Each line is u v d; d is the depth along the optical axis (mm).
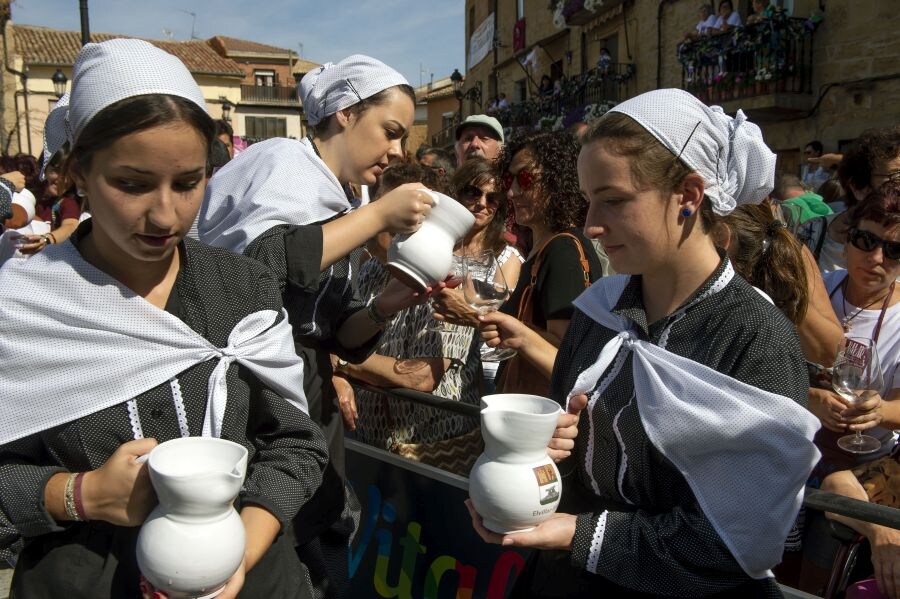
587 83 17312
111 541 1415
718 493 1415
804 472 1378
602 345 1684
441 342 2861
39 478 1330
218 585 1296
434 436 2865
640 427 1521
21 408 1369
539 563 1795
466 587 2395
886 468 2275
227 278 1554
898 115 10500
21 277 1405
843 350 2332
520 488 1449
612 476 1602
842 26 11188
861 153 3449
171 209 1306
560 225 2820
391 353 2965
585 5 17438
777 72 11641
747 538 1387
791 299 2309
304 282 1924
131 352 1409
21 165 7520
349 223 1979
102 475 1297
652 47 15594
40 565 1398
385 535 2662
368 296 3178
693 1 14141
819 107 11695
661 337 1544
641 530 1475
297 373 1639
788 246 2318
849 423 2305
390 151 2283
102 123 1239
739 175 1538
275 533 1485
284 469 1547
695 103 1468
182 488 1224
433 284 2031
